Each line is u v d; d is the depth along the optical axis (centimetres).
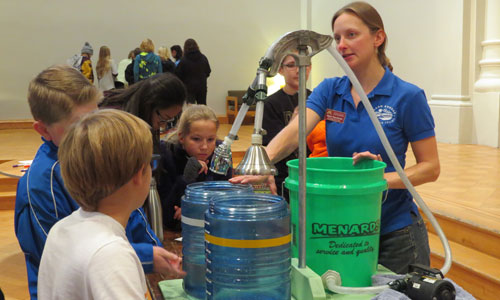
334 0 1091
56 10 1102
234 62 1205
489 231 353
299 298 114
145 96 194
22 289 346
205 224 106
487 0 726
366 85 167
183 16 1168
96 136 95
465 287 339
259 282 101
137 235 150
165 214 199
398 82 167
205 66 945
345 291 115
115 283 88
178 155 228
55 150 139
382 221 163
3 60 1084
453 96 759
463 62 744
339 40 163
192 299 118
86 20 1120
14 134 958
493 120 720
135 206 105
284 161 274
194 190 118
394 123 163
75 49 1122
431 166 164
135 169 99
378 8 926
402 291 110
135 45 1152
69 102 131
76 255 93
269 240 101
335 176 116
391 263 161
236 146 768
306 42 112
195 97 945
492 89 722
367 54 162
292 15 1221
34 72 1105
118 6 1134
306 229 121
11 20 1080
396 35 883
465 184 487
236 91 1184
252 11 1199
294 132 166
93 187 97
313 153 288
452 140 762
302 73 113
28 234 134
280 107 296
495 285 315
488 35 729
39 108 133
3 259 403
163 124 209
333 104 174
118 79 1019
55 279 95
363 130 165
